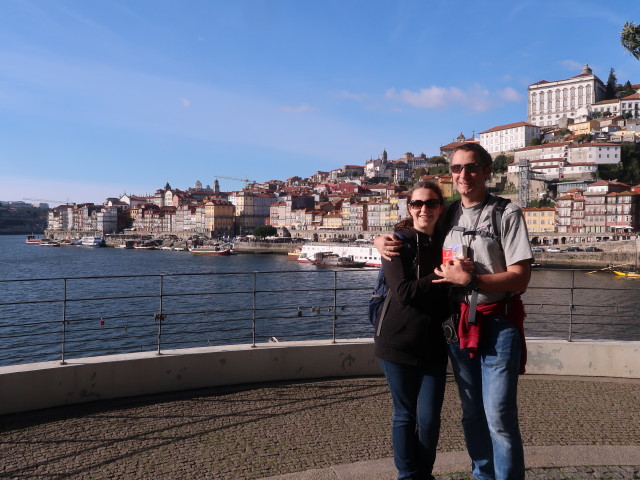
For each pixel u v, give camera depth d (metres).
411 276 4.48
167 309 43.09
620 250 101.19
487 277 4.08
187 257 140.50
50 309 43.34
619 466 5.49
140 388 7.89
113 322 35.53
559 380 8.88
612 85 194.75
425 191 4.60
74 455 5.81
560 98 187.75
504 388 4.13
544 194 143.50
